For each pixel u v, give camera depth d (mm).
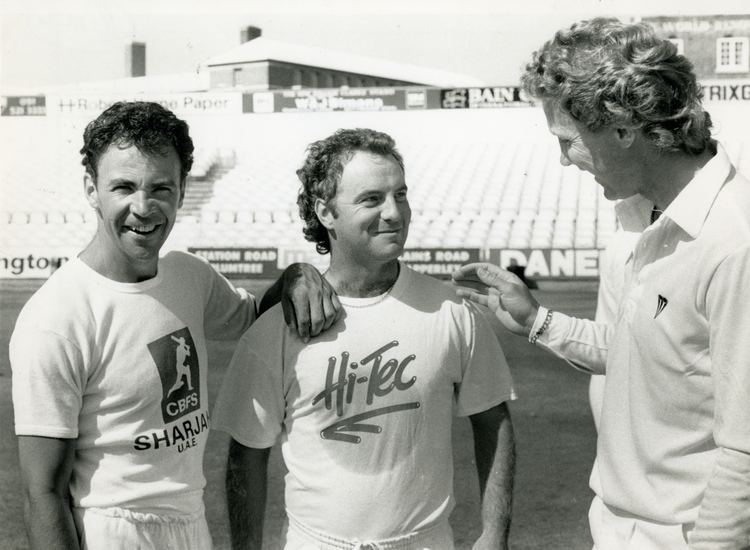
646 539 1453
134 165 1537
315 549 1675
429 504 1691
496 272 1880
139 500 1591
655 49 1312
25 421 1498
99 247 1624
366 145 1654
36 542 1492
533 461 3646
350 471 1656
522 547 3252
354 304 1708
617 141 1376
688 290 1302
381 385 1658
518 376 3965
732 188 1315
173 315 1673
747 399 1217
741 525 1223
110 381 1569
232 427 1771
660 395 1381
